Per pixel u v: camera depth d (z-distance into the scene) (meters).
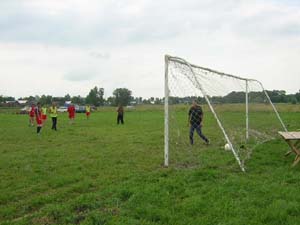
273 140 16.44
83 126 29.55
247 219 5.87
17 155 13.35
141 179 8.75
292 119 31.03
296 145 11.81
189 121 15.76
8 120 41.06
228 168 9.94
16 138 19.72
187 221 5.90
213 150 13.54
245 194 7.18
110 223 5.80
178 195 7.34
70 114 33.41
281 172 9.25
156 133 22.19
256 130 19.00
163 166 10.77
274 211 6.08
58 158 12.62
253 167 10.06
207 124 27.47
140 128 26.62
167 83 10.91
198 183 8.14
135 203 6.80
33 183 9.01
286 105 40.56
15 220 6.32
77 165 11.20
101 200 7.08
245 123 17.80
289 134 11.28
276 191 7.30
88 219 6.02
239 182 8.05
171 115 17.00
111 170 10.36
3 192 8.12
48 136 20.84
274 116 23.17
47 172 10.23
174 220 5.96
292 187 7.63
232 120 16.06
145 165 11.05
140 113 59.66
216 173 9.04
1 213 6.73
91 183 8.72
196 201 6.72
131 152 13.89
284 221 5.79
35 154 13.54
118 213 6.31
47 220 6.16
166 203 6.74
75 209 6.68
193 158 11.85
